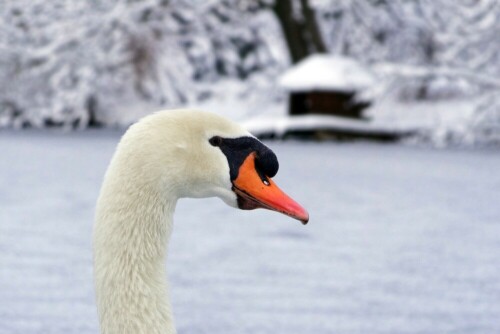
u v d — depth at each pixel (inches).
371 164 861.8
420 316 312.2
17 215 516.1
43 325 287.3
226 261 398.6
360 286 355.3
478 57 1159.6
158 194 146.7
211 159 150.6
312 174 759.7
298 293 339.6
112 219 144.9
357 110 1168.2
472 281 369.1
